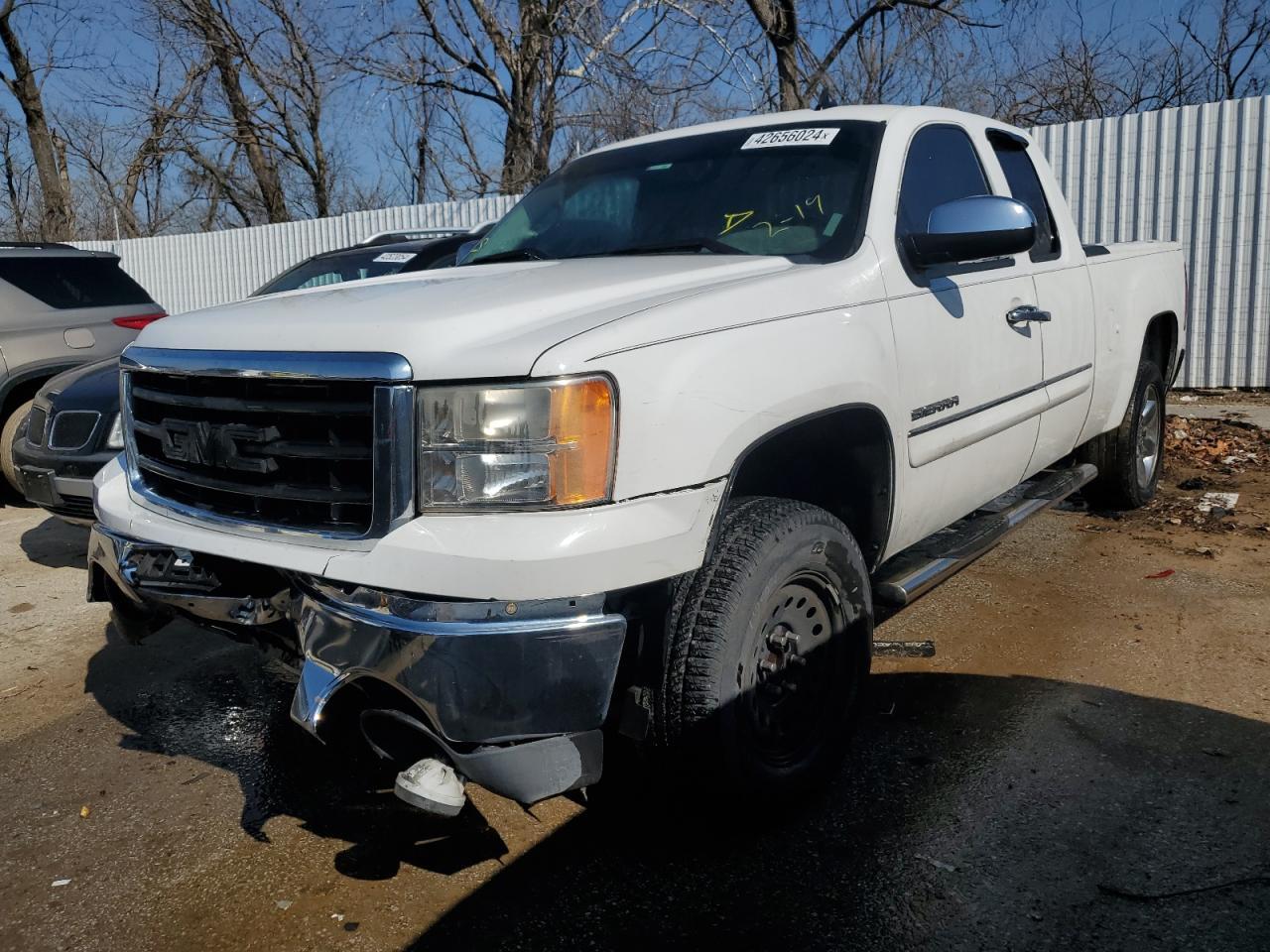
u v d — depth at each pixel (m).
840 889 2.71
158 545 2.90
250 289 17.08
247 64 22.00
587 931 2.59
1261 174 10.51
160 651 4.64
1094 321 4.73
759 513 2.86
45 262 7.75
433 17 18.41
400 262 7.63
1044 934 2.48
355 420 2.50
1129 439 5.53
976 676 3.93
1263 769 3.17
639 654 2.71
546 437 2.37
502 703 2.36
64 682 4.31
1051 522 5.96
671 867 2.85
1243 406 10.08
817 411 2.90
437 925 2.64
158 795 3.37
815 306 2.99
